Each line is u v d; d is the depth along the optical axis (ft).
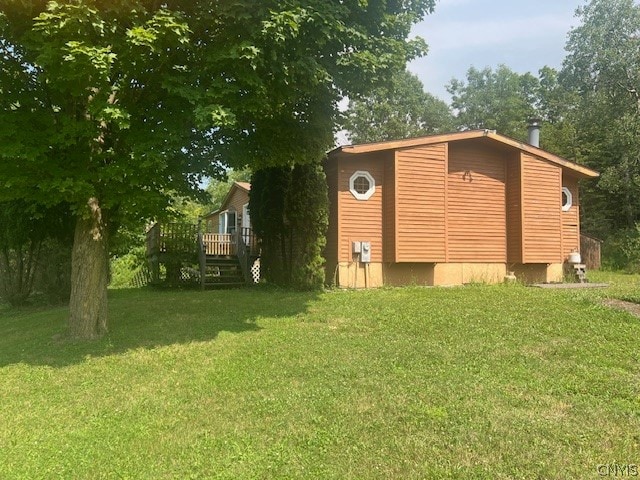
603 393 14.16
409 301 29.53
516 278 44.34
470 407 13.08
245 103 20.85
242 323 24.85
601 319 23.07
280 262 41.52
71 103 21.38
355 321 24.49
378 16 23.50
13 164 19.36
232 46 19.43
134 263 61.82
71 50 16.40
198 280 44.04
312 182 37.73
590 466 9.93
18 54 20.57
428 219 39.99
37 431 12.89
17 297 41.91
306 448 11.14
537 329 21.68
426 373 16.12
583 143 92.38
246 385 15.58
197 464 10.65
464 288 36.94
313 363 17.52
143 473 10.39
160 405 14.25
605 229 82.69
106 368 18.22
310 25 20.21
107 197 20.74
